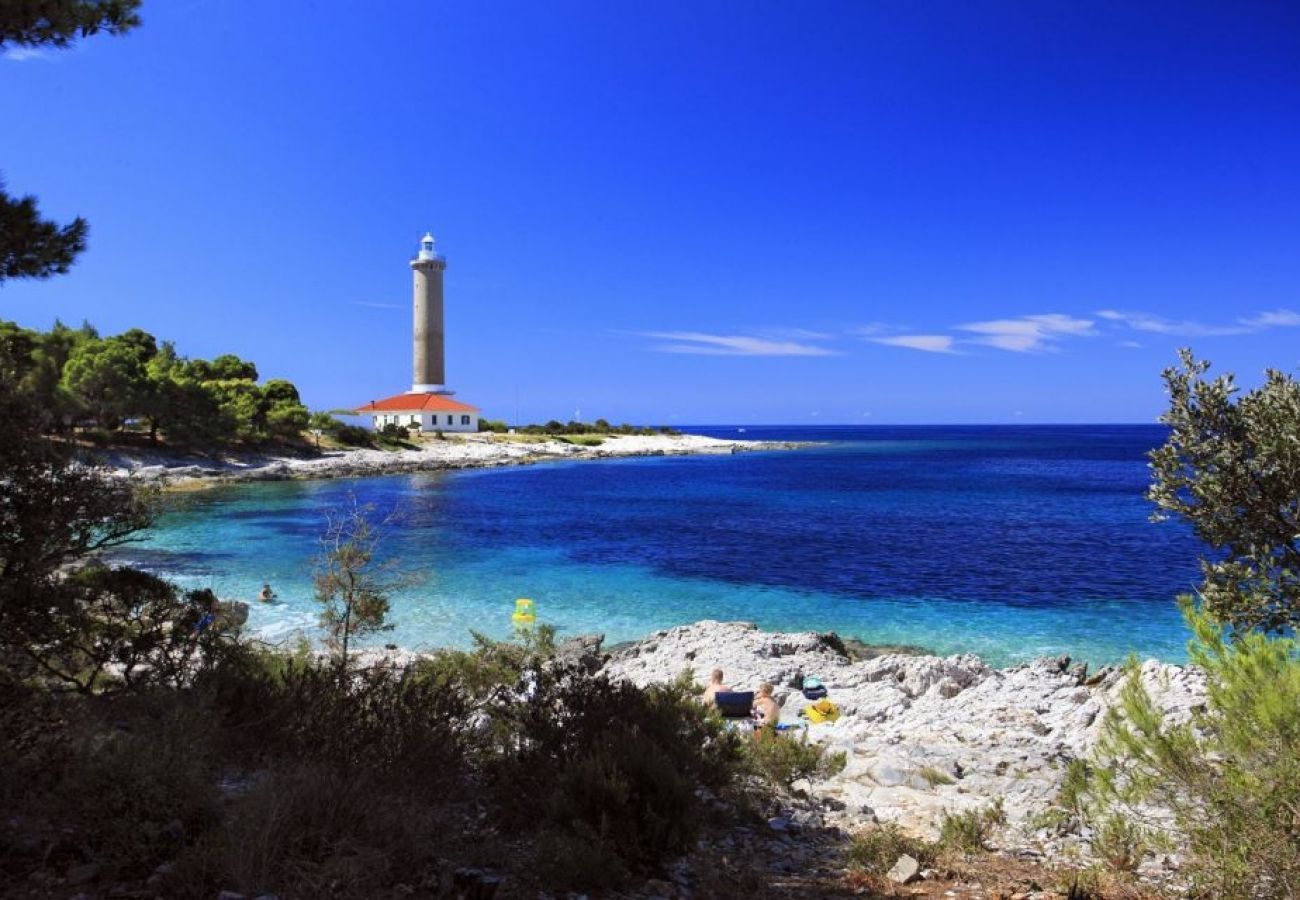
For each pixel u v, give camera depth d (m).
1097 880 5.61
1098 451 157.50
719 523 47.50
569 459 115.50
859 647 22.45
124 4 9.64
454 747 7.09
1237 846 4.85
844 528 45.59
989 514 52.19
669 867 5.89
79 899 4.31
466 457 98.00
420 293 120.75
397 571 29.33
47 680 7.49
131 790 4.98
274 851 4.75
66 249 9.59
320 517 47.78
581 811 5.98
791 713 15.06
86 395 62.28
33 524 6.61
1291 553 6.22
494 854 5.59
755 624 23.50
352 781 5.69
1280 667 5.14
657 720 7.73
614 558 35.94
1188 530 44.16
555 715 7.59
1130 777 6.00
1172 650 21.73
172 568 31.56
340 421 98.88
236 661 8.50
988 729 12.55
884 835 6.74
